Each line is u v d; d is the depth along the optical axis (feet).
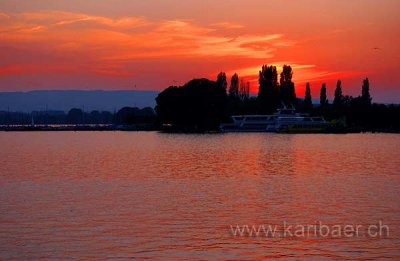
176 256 148.36
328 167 361.30
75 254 149.38
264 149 549.95
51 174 322.14
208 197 230.68
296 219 188.03
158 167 360.89
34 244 157.99
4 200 224.94
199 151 522.47
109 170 343.05
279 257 148.36
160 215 193.67
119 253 150.41
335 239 163.32
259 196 233.14
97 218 189.06
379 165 375.25
